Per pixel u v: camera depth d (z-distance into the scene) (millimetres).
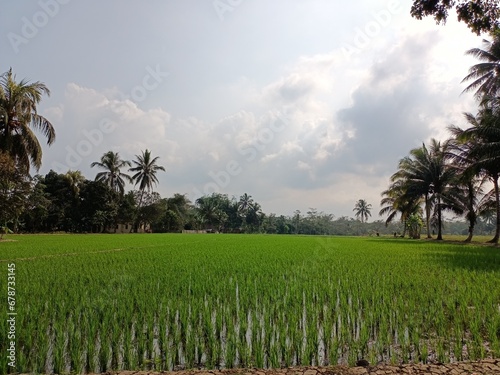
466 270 10570
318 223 111312
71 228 51938
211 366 4461
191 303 6449
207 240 33469
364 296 7195
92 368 4309
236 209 91312
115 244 23781
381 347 4781
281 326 5094
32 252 16797
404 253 17875
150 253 17156
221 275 9969
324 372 3965
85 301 6492
